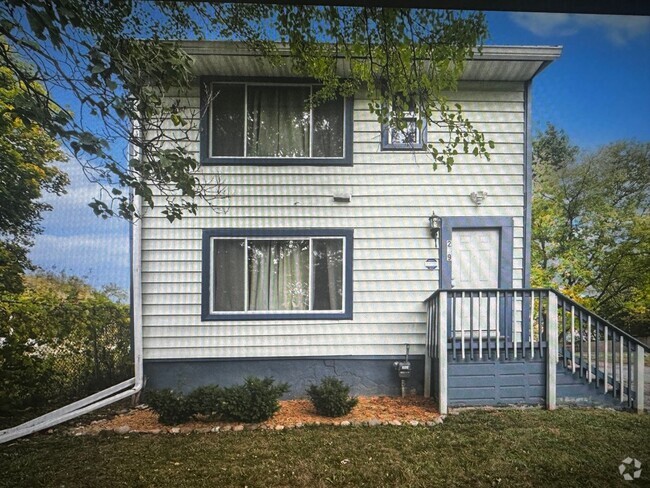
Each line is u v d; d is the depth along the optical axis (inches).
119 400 235.5
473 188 252.5
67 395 221.3
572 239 361.1
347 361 249.4
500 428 185.8
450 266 251.1
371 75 171.9
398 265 251.6
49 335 215.2
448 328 246.5
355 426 192.7
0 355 201.0
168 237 245.1
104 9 131.7
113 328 239.0
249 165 249.9
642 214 341.4
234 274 250.4
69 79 120.3
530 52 226.2
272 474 141.9
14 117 122.3
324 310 252.4
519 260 252.5
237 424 196.4
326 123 254.8
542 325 240.1
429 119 168.1
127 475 141.5
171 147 243.4
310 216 251.4
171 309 244.4
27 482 136.9
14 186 210.1
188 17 180.7
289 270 252.8
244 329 247.6
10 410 201.2
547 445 165.9
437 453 158.9
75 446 168.9
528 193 250.7
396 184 252.7
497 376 218.5
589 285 355.6
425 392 244.7
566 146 345.7
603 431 180.9
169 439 176.6
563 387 219.1
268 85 251.8
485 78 248.7
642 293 334.3
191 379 243.9
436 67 173.0
